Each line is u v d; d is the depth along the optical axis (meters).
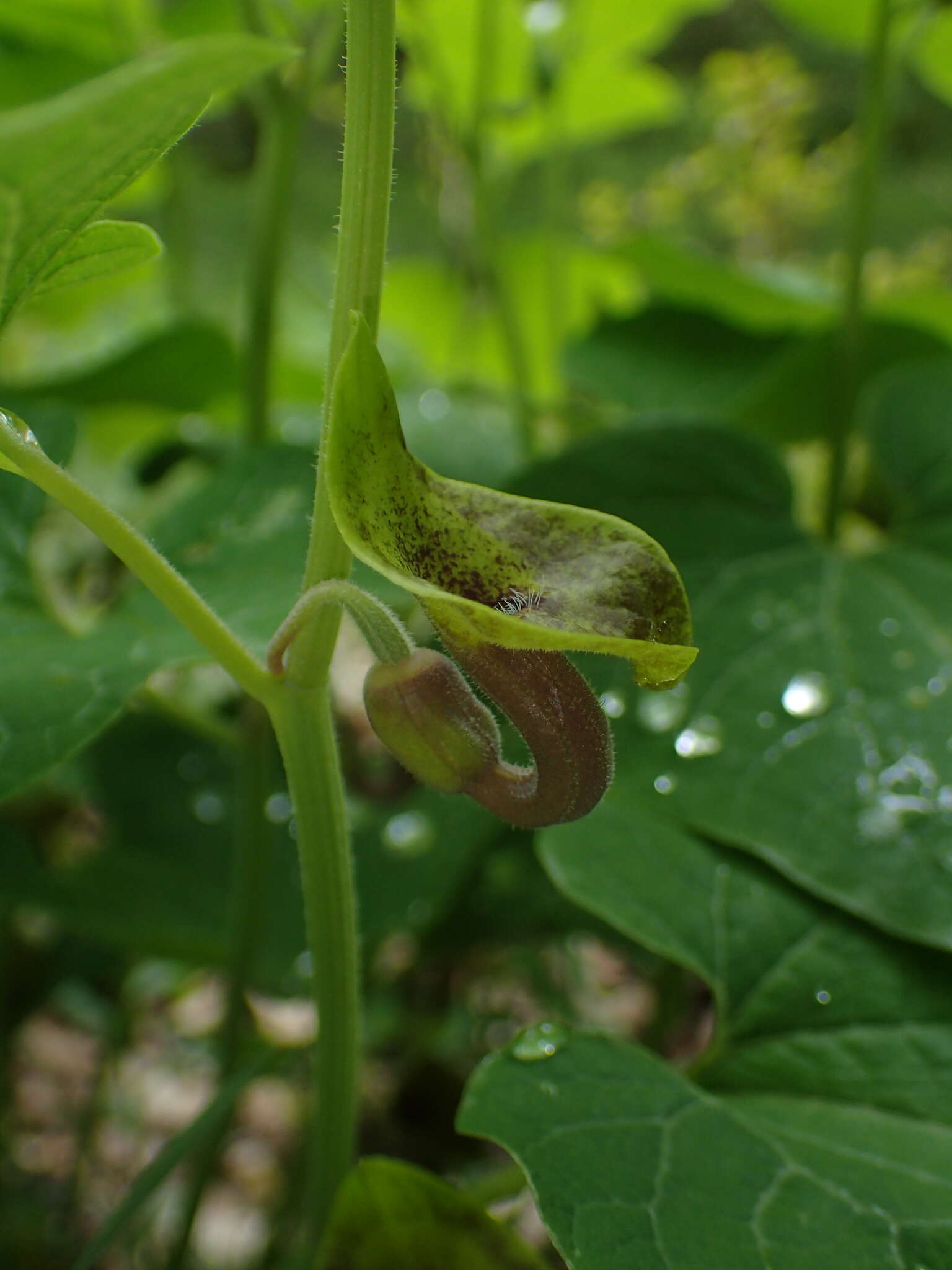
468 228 0.42
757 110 0.54
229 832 0.31
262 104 0.27
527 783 0.14
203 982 0.36
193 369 0.32
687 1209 0.16
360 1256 0.17
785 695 0.21
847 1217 0.16
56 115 0.11
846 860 0.19
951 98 0.38
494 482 0.31
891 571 0.23
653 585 0.13
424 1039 0.32
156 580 0.15
